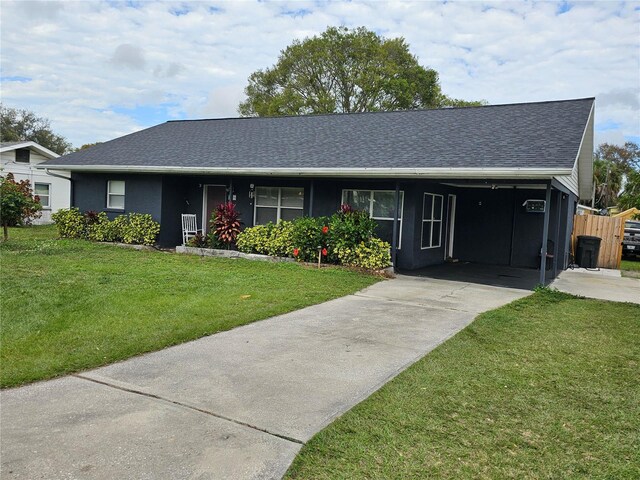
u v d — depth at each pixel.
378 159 11.12
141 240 14.16
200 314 6.47
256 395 3.95
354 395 3.99
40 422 3.37
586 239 14.88
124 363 4.65
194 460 2.92
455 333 6.04
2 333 5.36
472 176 9.70
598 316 7.43
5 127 47.47
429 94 36.47
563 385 4.38
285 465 2.90
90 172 15.45
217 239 13.20
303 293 8.20
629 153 54.16
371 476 2.81
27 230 18.61
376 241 10.90
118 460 2.90
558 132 10.51
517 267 13.94
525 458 3.07
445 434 3.35
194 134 16.70
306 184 13.26
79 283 8.10
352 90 35.00
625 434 3.45
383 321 6.61
